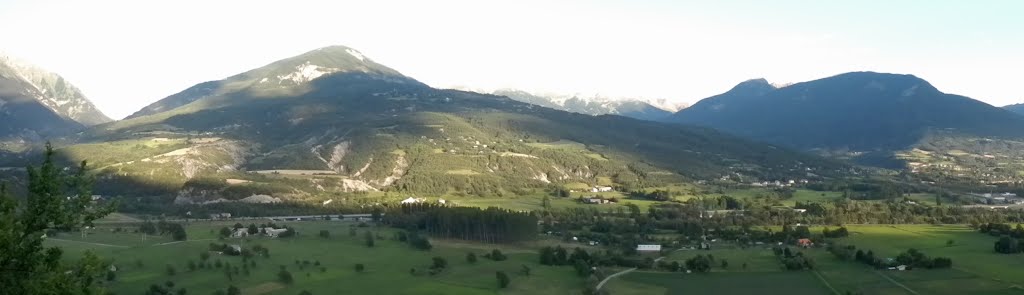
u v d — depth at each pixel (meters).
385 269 163.25
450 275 158.12
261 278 148.88
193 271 153.75
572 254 176.38
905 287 144.75
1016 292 137.00
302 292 134.12
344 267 164.12
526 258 179.75
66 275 51.38
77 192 57.56
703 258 168.00
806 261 166.50
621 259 172.50
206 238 195.38
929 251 178.00
